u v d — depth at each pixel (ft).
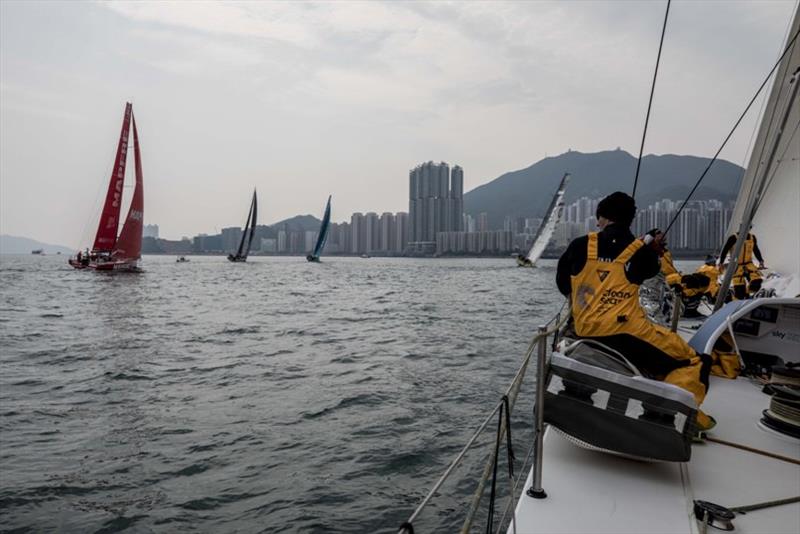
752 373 16.29
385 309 110.22
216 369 49.11
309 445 28.12
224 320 91.45
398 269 431.84
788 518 8.38
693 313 27.78
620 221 10.67
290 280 245.24
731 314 13.26
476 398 36.68
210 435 30.07
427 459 25.82
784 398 11.75
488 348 58.85
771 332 16.34
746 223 14.07
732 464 10.27
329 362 51.62
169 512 21.35
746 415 12.97
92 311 108.17
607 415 9.37
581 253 10.80
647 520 8.15
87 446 28.63
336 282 231.09
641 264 10.26
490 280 254.68
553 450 10.61
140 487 23.57
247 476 24.47
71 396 39.65
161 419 33.30
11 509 21.74
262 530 19.92
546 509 8.36
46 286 186.39
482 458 25.64
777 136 13.04
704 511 8.21
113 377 46.21
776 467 10.16
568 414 9.57
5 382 44.73
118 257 253.44
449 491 22.34
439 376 44.11
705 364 10.30
